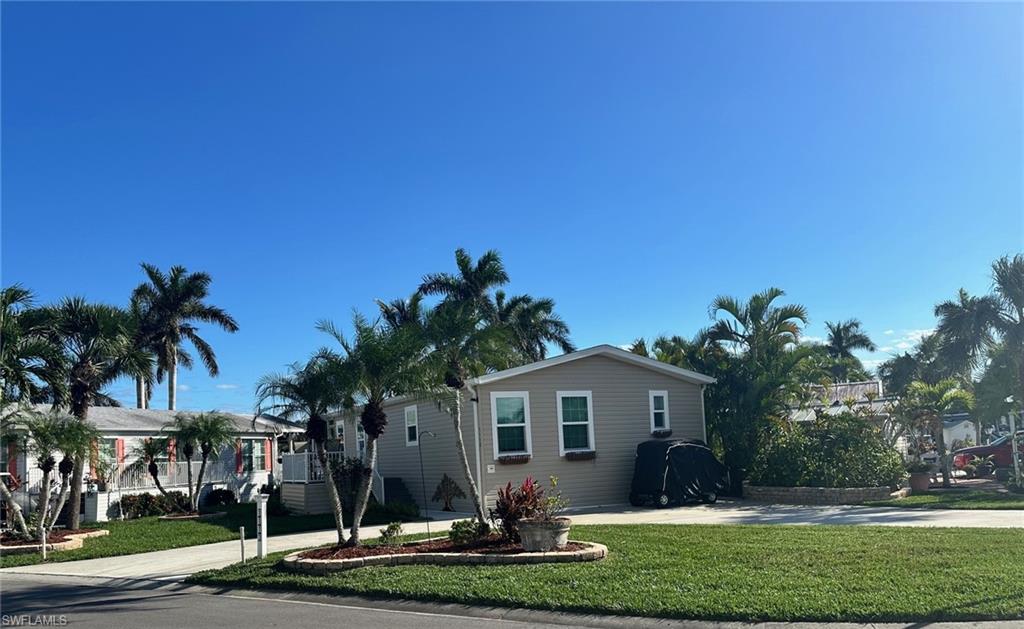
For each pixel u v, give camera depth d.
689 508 20.34
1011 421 21.02
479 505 15.55
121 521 22.98
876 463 20.59
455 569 10.98
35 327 18.47
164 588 11.59
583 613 8.47
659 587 9.09
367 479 13.08
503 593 9.19
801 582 8.99
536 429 21.66
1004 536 11.80
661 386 23.73
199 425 26.06
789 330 24.28
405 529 17.56
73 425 18.12
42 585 12.47
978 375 21.52
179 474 28.55
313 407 13.12
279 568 11.88
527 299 39.69
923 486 21.83
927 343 25.58
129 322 21.53
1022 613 7.43
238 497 30.89
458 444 15.73
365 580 10.48
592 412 22.50
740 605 8.11
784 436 22.42
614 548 12.30
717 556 11.07
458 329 16.67
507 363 18.19
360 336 13.04
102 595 11.17
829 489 20.14
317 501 22.89
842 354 58.75
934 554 10.40
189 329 41.50
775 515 17.41
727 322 24.94
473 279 36.56
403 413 24.53
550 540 11.62
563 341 40.31
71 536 17.83
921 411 23.55
